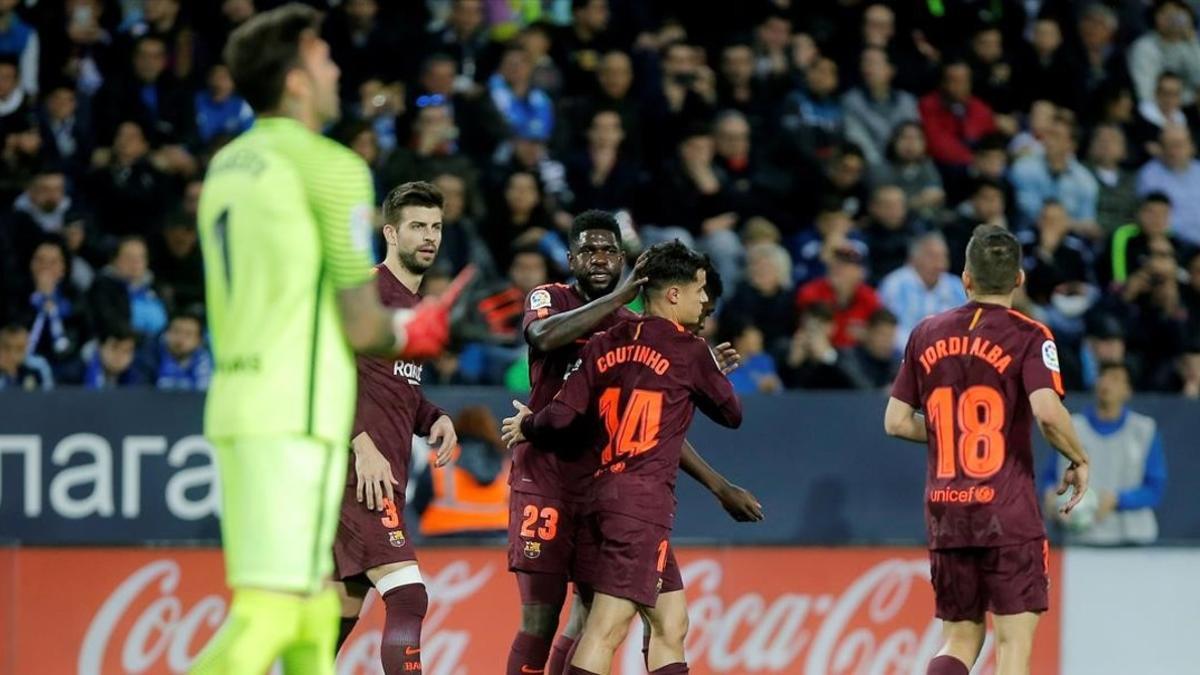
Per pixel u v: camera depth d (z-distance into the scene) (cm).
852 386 3528
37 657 2839
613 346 2172
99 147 3800
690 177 3919
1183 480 3219
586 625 2148
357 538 2241
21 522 2853
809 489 3084
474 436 2989
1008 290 2223
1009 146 4247
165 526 2903
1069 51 4562
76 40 3938
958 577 2203
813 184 4028
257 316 1389
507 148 3897
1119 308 3866
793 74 4216
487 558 2978
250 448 1386
